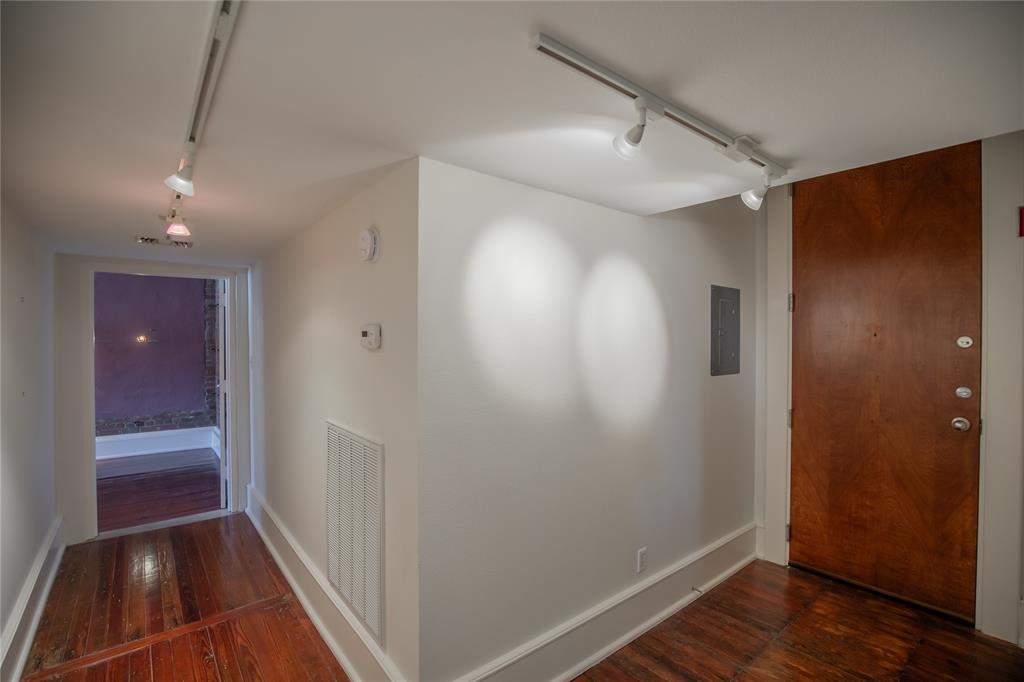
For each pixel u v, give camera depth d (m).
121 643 2.40
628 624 2.42
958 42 1.04
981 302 2.46
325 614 2.45
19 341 2.44
